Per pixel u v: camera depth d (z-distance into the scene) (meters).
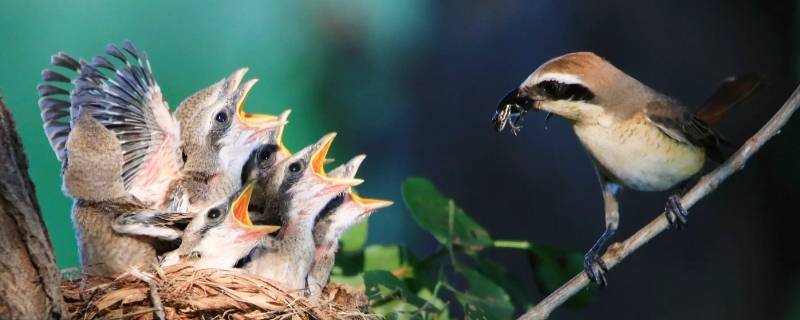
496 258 12.25
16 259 5.42
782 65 11.91
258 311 6.59
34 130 16.14
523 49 12.72
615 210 8.18
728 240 12.18
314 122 18.61
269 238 7.58
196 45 19.05
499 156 12.65
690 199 7.41
